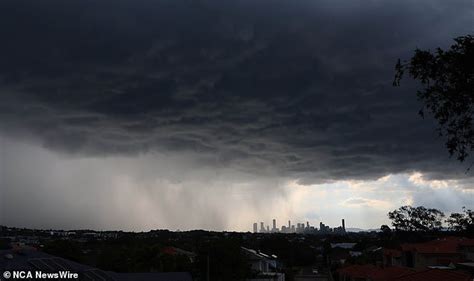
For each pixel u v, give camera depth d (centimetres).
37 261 3462
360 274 6200
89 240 11362
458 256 6594
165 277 5206
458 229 10988
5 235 12181
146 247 6688
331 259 12506
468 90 984
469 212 10925
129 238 12106
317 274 9838
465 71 980
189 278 5431
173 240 12281
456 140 1036
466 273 3556
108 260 6247
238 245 6216
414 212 11462
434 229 11275
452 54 992
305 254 12900
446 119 1033
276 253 12388
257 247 12331
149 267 6244
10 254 3397
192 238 12838
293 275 8800
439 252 6656
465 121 1014
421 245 7094
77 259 6075
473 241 6919
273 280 6850
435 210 11425
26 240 9969
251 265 7112
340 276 7800
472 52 964
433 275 3675
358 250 13625
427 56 1015
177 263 6153
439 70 1011
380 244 12150
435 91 1032
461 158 1037
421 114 1051
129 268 6106
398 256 7500
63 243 6144
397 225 11519
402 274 4356
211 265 5800
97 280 3762
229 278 5788
